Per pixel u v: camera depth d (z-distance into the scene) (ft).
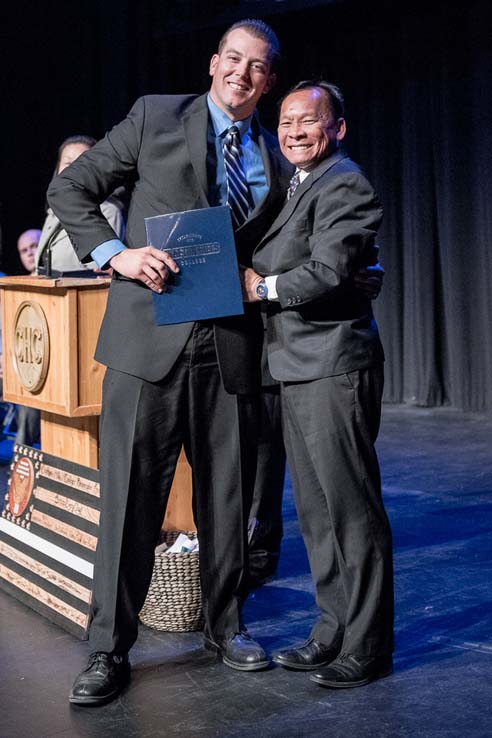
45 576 10.17
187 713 7.73
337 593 8.57
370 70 24.02
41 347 9.93
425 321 23.61
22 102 26.58
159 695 8.08
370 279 7.98
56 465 10.44
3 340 10.85
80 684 7.96
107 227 8.09
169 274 7.85
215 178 8.16
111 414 8.28
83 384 9.59
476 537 12.74
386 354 24.47
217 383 8.38
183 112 8.21
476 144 22.38
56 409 9.85
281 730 7.40
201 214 7.76
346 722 7.50
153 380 8.09
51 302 9.77
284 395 8.38
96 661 8.14
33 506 10.71
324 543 8.50
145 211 8.18
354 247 7.66
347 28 24.13
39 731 7.45
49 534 10.28
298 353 8.07
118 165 8.18
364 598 8.17
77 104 26.50
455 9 22.39
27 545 10.61
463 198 22.71
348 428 8.00
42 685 8.33
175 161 8.02
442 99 22.80
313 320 8.04
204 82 25.14
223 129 8.20
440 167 23.04
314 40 24.61
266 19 23.73
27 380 10.30
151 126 8.09
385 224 24.09
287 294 7.75
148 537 8.34
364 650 8.18
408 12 22.98
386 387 24.56
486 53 22.02
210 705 7.87
